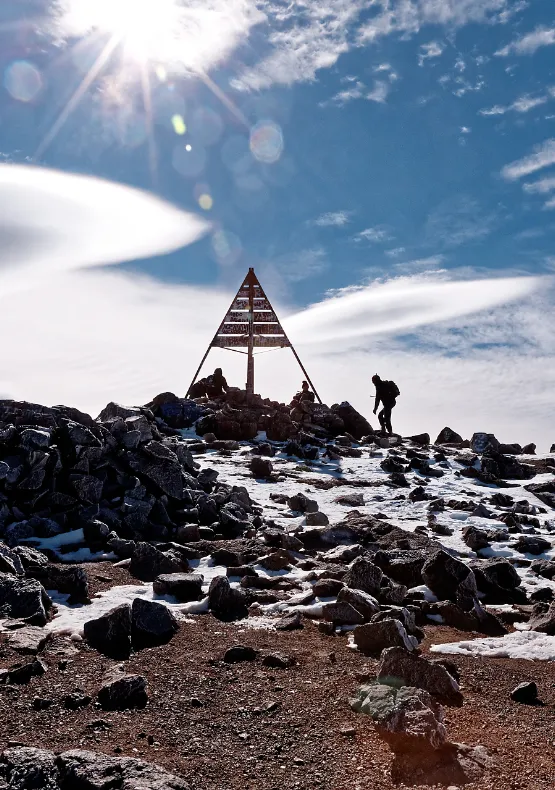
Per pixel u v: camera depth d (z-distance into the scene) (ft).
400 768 16.80
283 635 25.75
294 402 92.63
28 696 19.16
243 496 47.01
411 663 21.07
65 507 39.22
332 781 16.24
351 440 82.23
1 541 34.01
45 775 14.92
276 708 19.54
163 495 42.86
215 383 96.12
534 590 34.12
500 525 48.78
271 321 96.02
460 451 82.79
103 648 23.17
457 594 30.71
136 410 53.72
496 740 18.43
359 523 43.57
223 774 16.25
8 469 38.32
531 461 78.54
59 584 29.35
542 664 24.43
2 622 24.50
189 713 19.03
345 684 21.34
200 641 24.57
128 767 15.17
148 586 30.91
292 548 37.88
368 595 28.40
